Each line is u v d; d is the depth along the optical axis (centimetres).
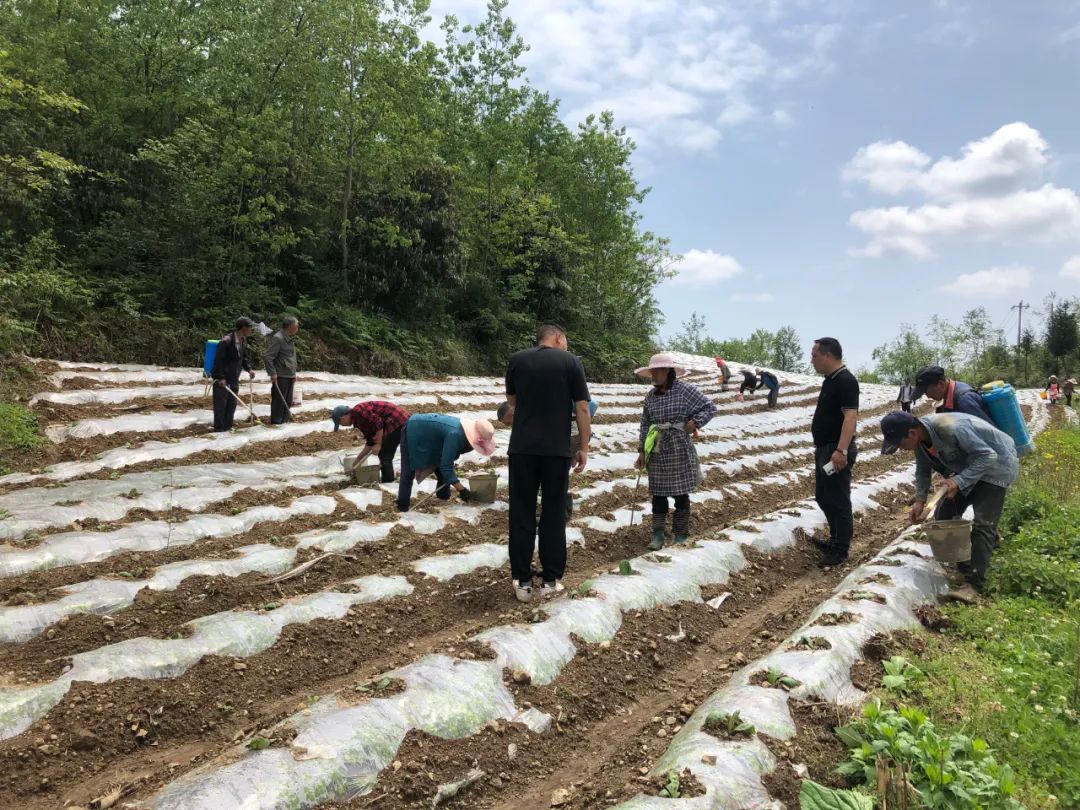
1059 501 779
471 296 2159
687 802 281
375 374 1606
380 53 1606
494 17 2211
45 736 331
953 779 287
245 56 1479
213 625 430
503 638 421
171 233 1377
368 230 1730
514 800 324
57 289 1143
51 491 671
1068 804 296
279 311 1530
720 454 1204
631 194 2886
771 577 634
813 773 317
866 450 1434
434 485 792
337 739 315
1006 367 5234
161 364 1278
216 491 718
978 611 502
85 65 1521
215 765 299
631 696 419
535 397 518
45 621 428
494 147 2172
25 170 1242
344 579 559
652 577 547
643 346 2819
